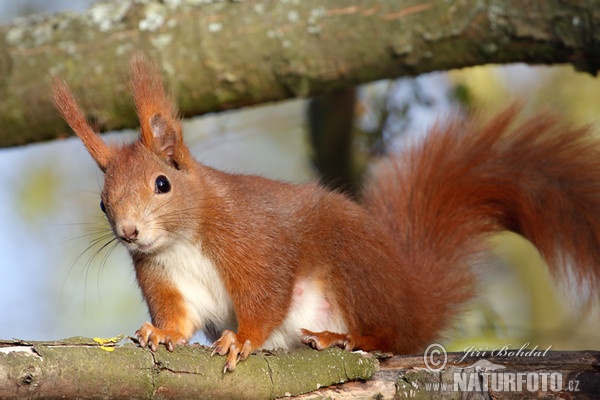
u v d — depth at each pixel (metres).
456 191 11.12
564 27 10.23
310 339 9.37
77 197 15.77
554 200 10.98
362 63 11.01
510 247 14.82
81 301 14.70
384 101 13.82
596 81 15.27
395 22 10.80
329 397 8.02
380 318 9.92
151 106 9.69
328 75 11.13
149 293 9.77
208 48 11.33
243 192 9.78
